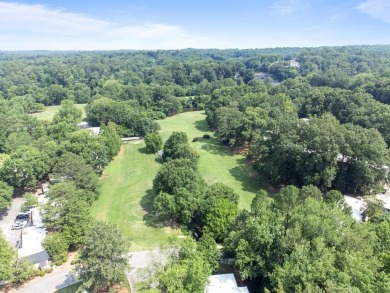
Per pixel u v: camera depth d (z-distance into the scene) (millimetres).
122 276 40625
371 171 68375
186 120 141375
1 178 72688
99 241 40031
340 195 55500
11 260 45250
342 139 69125
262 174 78750
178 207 58750
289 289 32781
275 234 40781
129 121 118188
